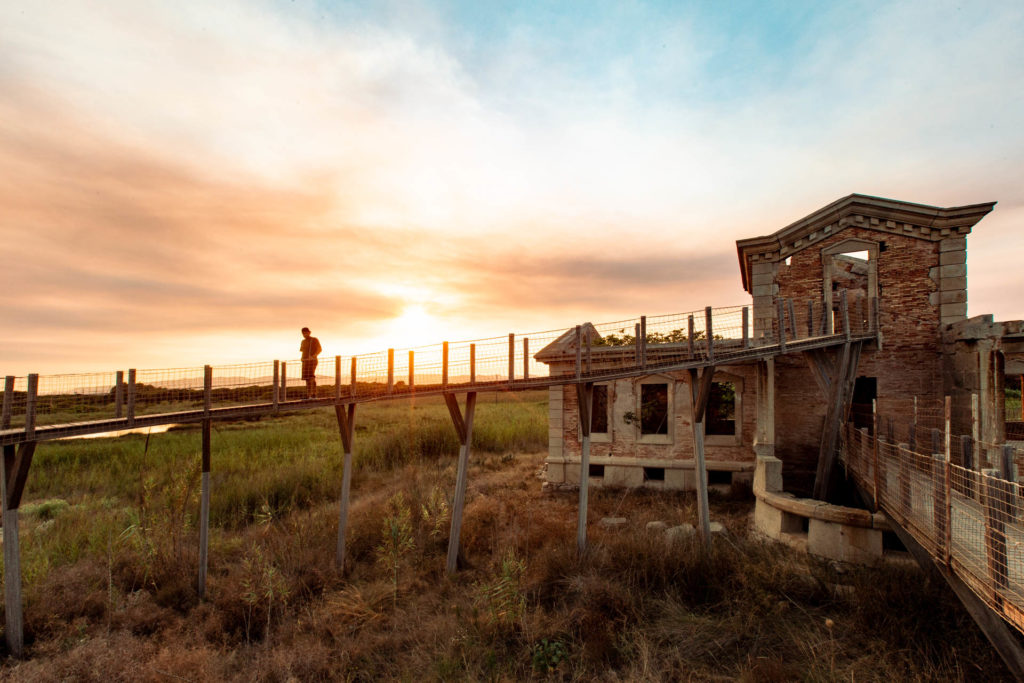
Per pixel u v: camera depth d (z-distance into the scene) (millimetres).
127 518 12203
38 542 11508
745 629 7867
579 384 11344
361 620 8930
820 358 13367
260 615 9094
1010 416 16656
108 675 6992
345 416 11750
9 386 8516
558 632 8031
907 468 7668
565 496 16469
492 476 19500
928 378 14344
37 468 18500
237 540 12227
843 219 15320
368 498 15875
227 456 20328
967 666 6414
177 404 10234
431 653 7816
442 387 11547
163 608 9414
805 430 15281
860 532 9766
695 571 9406
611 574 9703
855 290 16562
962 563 5438
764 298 16062
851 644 7297
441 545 12094
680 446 16656
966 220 13961
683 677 6848
